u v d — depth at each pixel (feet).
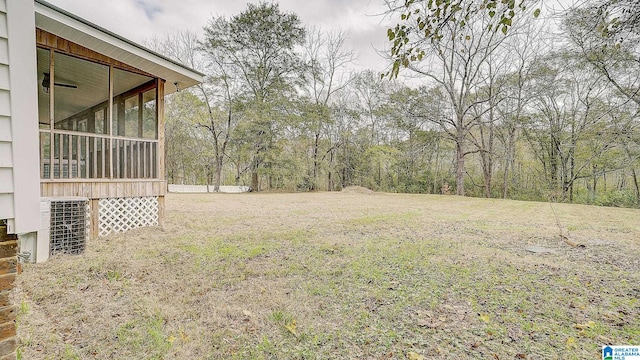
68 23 14.55
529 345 6.88
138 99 21.88
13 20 4.66
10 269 4.93
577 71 20.48
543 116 52.80
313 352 6.67
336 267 12.41
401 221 24.72
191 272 11.76
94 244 15.65
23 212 4.73
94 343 6.98
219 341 7.10
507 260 13.55
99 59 17.38
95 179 17.22
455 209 34.01
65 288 9.96
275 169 63.31
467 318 8.14
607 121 17.85
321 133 70.49
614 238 18.80
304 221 24.25
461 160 56.13
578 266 12.76
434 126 60.29
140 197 19.54
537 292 9.91
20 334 7.14
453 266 12.57
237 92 63.16
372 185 74.38
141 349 6.79
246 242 16.70
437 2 7.73
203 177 76.07
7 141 4.62
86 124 26.37
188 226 21.17
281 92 63.21
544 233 20.12
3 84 4.57
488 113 58.85
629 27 8.75
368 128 73.10
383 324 7.84
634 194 47.09
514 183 62.49
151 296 9.54
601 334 7.32
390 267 12.44
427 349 6.75
